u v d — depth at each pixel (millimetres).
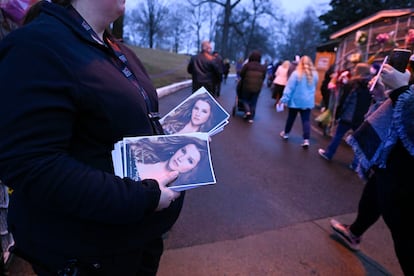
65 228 879
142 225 1016
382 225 2879
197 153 991
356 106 4410
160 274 2027
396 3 15898
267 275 2119
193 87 6438
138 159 891
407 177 1605
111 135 894
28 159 695
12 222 948
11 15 1632
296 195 3414
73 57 786
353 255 2410
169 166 935
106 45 968
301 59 5324
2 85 714
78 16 909
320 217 2959
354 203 3316
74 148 861
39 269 979
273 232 2633
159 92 8461
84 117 833
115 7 943
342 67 7004
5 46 770
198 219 2730
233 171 3967
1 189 1834
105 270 985
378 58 5348
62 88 745
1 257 1794
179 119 1284
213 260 2211
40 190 718
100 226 906
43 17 849
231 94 12789
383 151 1687
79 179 752
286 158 4711
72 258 912
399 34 5180
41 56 735
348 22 17500
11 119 694
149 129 1025
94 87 809
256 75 7078
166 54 30406
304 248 2445
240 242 2449
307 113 5402
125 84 907
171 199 916
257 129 6590
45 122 719
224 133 5910
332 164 4602
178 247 2322
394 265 2324
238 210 2955
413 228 1636
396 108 1559
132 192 811
